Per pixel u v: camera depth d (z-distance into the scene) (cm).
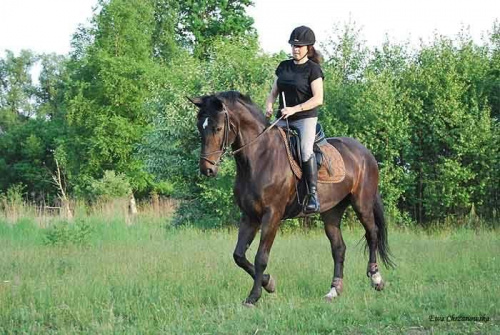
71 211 2169
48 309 738
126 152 3338
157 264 1023
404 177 1791
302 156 795
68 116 3450
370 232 908
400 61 1964
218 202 1811
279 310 722
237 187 776
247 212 774
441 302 761
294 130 806
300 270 965
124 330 660
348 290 865
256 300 760
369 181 909
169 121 1883
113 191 2941
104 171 3284
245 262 774
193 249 1263
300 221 1814
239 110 754
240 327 656
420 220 1844
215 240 1482
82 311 721
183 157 1923
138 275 927
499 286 838
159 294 800
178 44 4381
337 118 1839
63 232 1385
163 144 1917
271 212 764
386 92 1784
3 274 973
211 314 712
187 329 655
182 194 1945
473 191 1761
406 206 1877
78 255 1185
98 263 1062
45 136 4303
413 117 1817
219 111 719
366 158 914
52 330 670
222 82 1945
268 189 760
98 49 3512
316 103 790
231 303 765
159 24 4216
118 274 935
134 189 3441
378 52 2005
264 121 780
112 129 3353
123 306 746
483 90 1830
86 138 3453
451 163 1730
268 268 987
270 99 830
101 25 3584
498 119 1842
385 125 1777
